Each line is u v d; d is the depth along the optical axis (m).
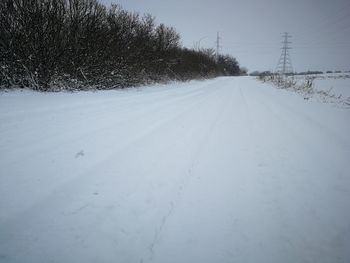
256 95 14.66
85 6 11.80
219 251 2.37
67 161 4.05
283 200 3.24
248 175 3.90
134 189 3.39
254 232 2.64
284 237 2.59
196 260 2.26
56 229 2.56
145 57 17.62
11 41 9.32
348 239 2.58
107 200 3.11
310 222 2.82
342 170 4.14
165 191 3.37
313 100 12.60
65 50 10.76
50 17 10.22
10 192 3.11
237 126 6.79
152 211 2.94
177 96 12.59
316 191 3.47
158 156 4.51
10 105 6.92
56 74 10.42
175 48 22.98
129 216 2.83
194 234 2.59
